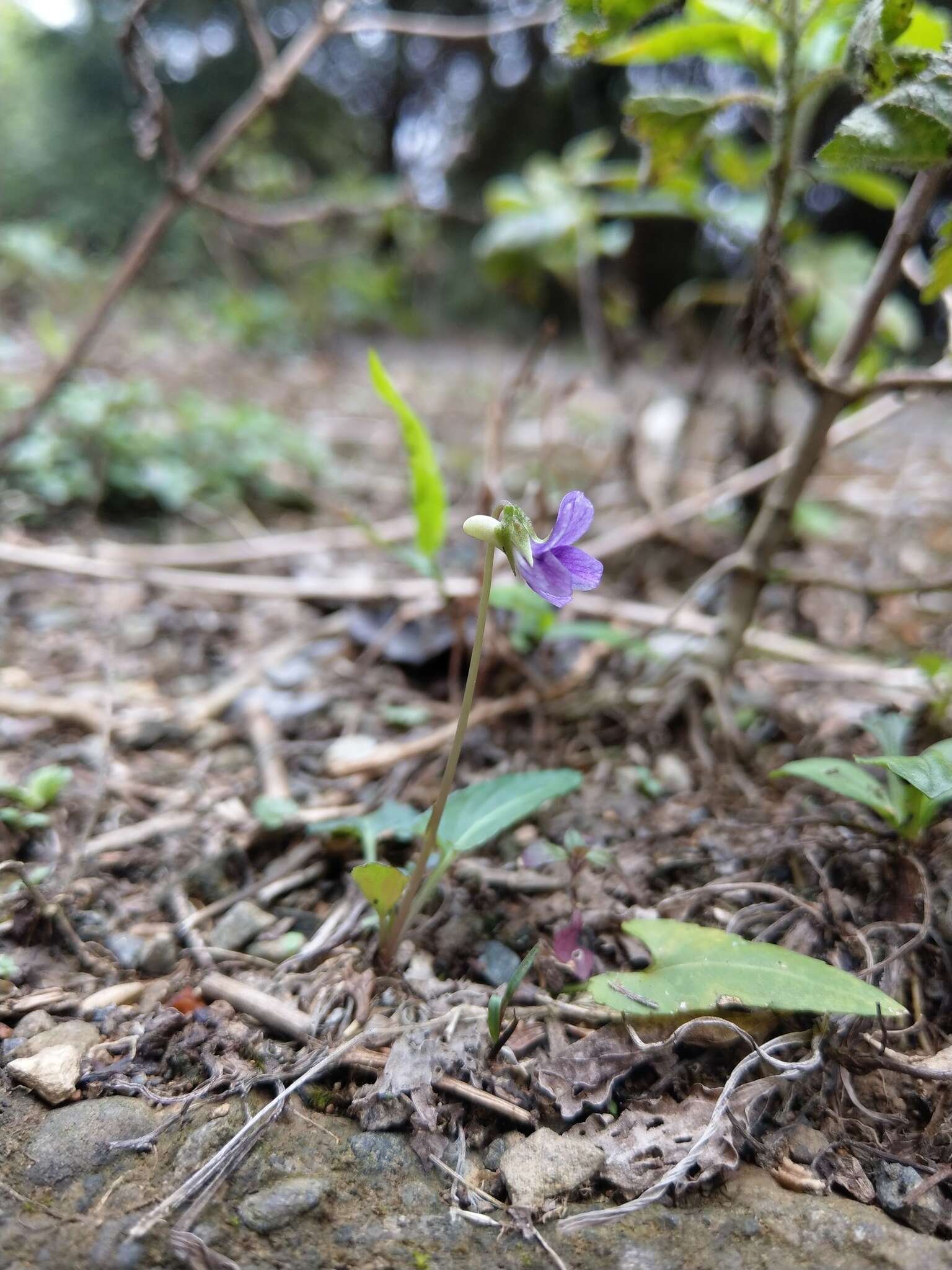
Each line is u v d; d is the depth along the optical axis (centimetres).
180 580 27
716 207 28
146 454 36
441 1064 12
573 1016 13
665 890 15
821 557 31
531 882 16
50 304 62
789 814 17
